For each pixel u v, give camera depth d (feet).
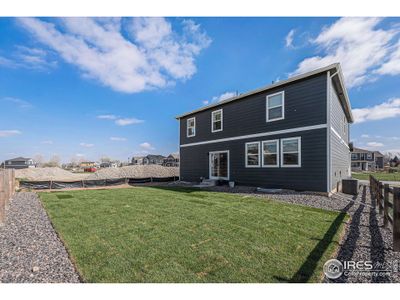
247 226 15.25
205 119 47.60
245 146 38.14
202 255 10.55
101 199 27.37
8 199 23.91
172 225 15.57
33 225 15.85
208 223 16.03
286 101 32.19
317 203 23.50
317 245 11.76
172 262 9.86
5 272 9.03
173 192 33.63
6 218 17.90
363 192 33.71
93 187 45.70
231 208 21.16
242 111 39.04
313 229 14.51
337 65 26.76
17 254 10.73
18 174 78.74
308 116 29.50
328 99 27.58
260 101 35.96
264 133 35.04
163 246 11.69
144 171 81.46
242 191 33.50
